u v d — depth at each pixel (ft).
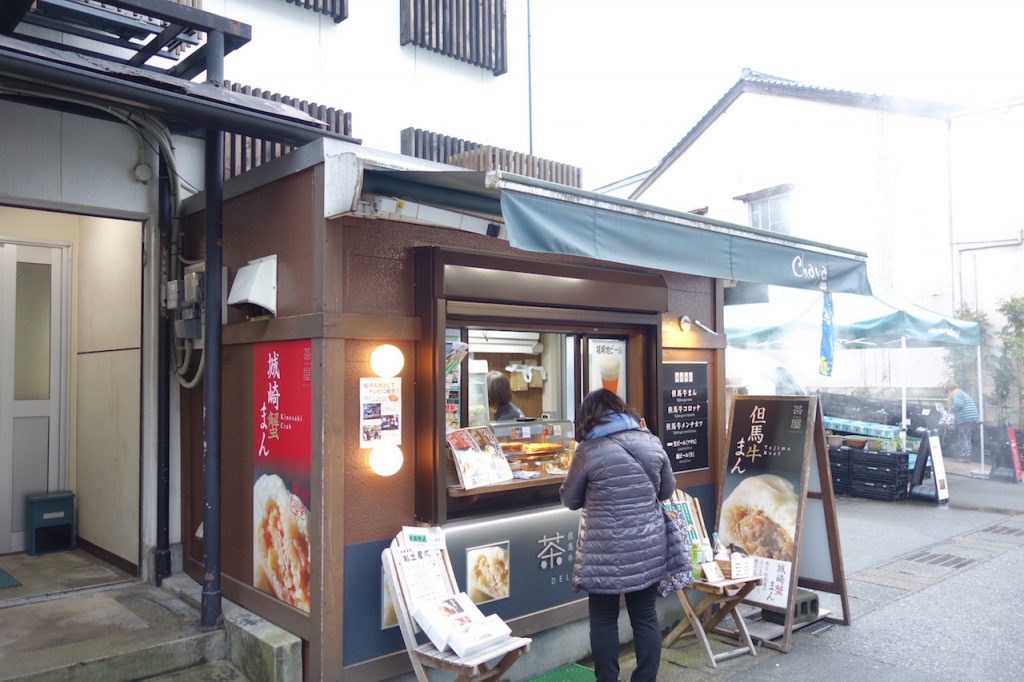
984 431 42.32
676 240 13.43
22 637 12.52
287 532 12.16
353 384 11.78
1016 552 22.98
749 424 16.98
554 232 11.21
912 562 21.94
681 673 14.15
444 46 21.65
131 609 13.93
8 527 18.43
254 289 12.54
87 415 18.67
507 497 13.75
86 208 14.89
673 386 17.07
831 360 17.62
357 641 11.64
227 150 16.39
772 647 15.30
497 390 14.61
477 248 13.60
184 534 15.61
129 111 13.71
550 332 15.28
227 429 14.07
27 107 14.23
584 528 12.43
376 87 20.30
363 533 11.80
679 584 12.48
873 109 47.85
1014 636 15.84
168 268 15.44
